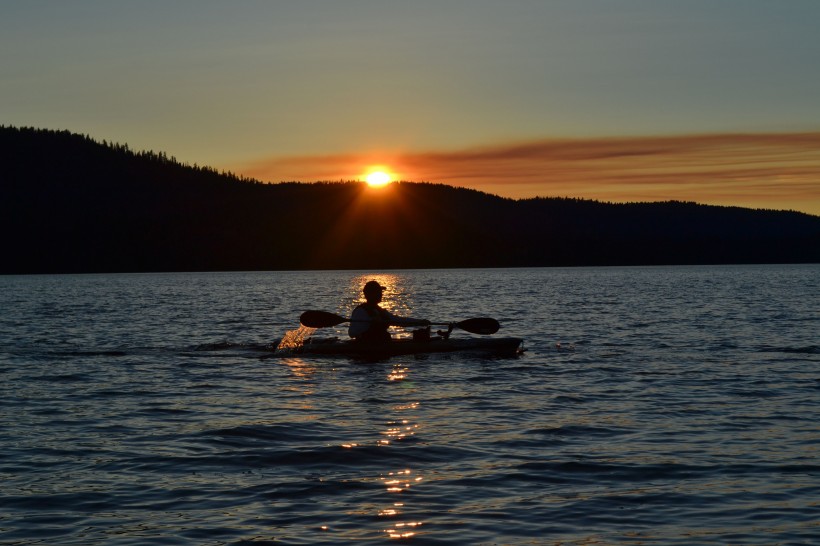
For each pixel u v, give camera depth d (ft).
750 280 291.99
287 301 162.61
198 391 44.29
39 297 187.32
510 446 30.81
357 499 24.25
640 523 22.03
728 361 56.34
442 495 24.58
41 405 40.11
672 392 43.19
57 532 21.48
